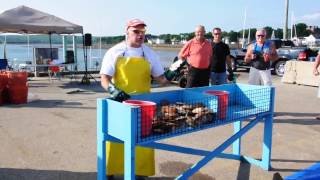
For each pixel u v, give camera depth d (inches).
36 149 219.0
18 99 360.5
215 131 260.8
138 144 120.9
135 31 149.2
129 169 121.3
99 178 134.9
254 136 249.4
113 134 127.6
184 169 189.6
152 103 128.2
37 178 176.1
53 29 493.7
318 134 258.5
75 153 212.4
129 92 150.4
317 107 358.9
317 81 502.6
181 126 134.0
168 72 175.6
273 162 200.8
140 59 150.9
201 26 271.9
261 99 174.1
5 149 218.4
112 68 149.3
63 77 609.6
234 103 181.5
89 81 537.3
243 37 1273.4
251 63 286.4
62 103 367.6
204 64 275.9
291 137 249.6
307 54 622.2
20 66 583.5
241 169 190.2
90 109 337.7
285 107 357.1
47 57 599.8
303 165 197.3
